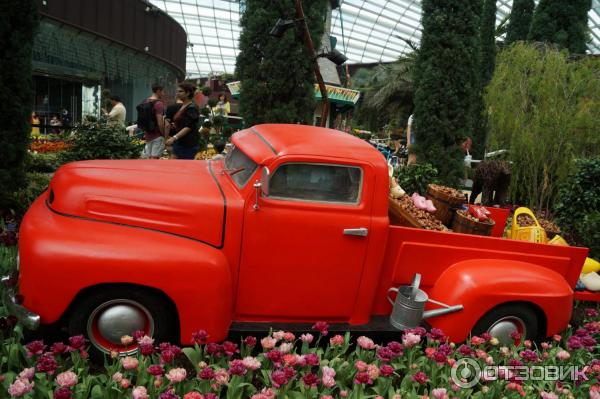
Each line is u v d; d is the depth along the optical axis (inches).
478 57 335.0
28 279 120.3
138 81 1163.9
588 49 580.7
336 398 120.6
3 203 224.4
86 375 115.0
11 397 96.7
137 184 139.1
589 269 207.8
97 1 819.4
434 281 161.9
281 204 139.3
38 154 397.1
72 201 132.6
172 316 133.7
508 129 336.2
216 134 417.7
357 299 150.6
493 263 161.6
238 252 138.6
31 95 229.0
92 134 318.0
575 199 271.4
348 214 144.6
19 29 218.7
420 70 334.0
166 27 1104.8
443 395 108.0
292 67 297.7
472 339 136.9
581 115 304.5
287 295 145.2
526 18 968.3
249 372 115.2
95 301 124.0
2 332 121.0
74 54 858.8
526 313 158.2
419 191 273.3
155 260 123.5
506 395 126.9
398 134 1018.1
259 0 303.4
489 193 263.7
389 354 118.9
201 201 136.6
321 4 303.7
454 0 321.7
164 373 112.1
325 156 142.4
